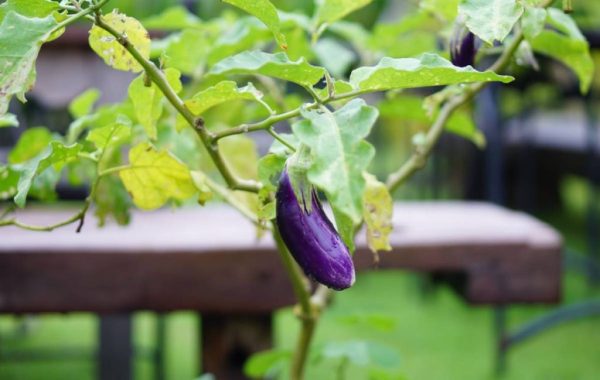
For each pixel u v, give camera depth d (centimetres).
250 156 185
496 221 229
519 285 213
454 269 211
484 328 400
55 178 167
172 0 377
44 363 350
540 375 337
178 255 200
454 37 145
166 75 141
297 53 189
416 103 185
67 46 254
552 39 166
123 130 145
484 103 363
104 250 198
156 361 311
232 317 212
